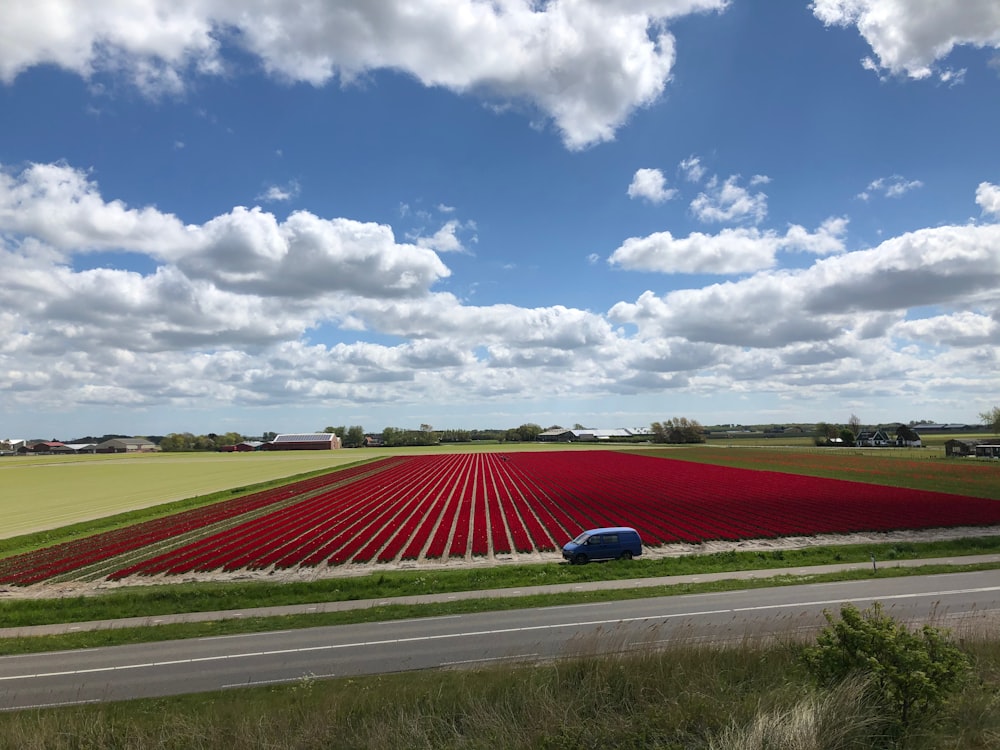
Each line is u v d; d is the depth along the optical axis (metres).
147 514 65.81
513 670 14.55
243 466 143.12
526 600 25.66
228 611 27.72
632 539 36.34
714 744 9.85
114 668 19.14
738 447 192.62
